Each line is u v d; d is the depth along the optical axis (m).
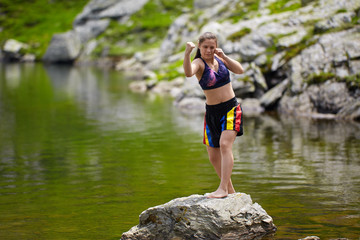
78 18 80.19
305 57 25.02
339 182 11.02
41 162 14.37
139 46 69.19
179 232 7.54
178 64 41.88
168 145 16.77
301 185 10.84
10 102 30.92
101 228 8.29
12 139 18.45
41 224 8.58
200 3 54.94
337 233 7.61
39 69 61.84
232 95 7.66
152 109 27.09
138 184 11.49
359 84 21.97
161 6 76.44
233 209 7.61
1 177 12.52
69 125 21.86
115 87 40.22
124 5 78.19
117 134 19.25
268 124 20.72
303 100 23.66
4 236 7.96
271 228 7.77
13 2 100.50
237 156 14.52
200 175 12.30
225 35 29.02
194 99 28.08
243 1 43.56
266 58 26.48
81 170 13.21
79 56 73.25
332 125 20.00
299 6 35.59
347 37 24.55
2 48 82.12
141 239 7.61
